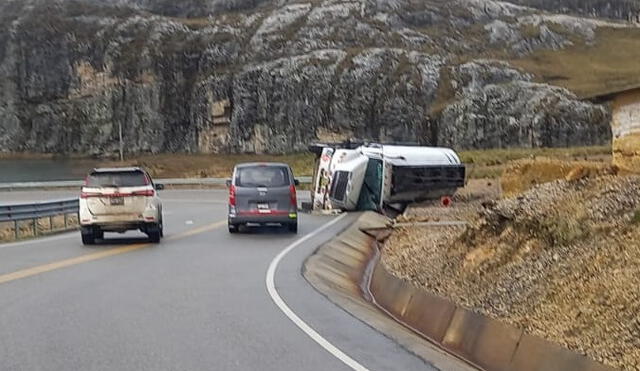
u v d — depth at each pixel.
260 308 11.95
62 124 100.75
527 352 8.84
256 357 8.79
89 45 105.12
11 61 105.12
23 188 49.62
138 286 13.93
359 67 91.38
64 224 28.50
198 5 127.19
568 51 106.88
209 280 14.77
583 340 8.71
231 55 102.69
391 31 106.81
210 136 94.81
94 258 18.05
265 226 26.47
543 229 12.35
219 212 34.50
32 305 11.90
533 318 9.93
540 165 27.94
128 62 102.12
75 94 103.25
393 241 23.05
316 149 36.78
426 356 9.09
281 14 110.44
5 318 10.89
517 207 13.64
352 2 112.50
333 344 9.54
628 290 9.08
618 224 11.05
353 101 88.62
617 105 18.30
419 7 114.19
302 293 13.43
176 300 12.55
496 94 81.81
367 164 32.66
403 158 33.28
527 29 112.25
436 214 28.77
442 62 91.81
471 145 79.19
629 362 7.81
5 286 13.76
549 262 11.41
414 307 12.91
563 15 125.25
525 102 79.75
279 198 23.84
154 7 127.62
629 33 115.19
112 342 9.45
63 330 10.12
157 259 17.94
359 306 12.66
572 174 17.70
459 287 12.88
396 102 86.50
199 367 8.30
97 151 97.88
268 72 93.81
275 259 18.05
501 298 11.27
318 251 19.75
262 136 91.38
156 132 97.75
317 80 91.31
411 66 90.56
